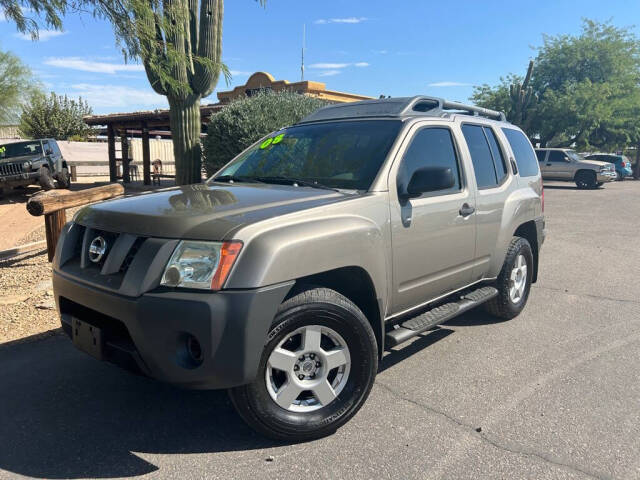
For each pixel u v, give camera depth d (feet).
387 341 11.39
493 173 15.69
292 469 9.02
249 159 14.35
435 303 13.47
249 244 8.67
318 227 9.53
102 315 9.65
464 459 9.37
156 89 30.35
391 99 14.06
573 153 85.30
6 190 51.42
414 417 10.84
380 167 11.46
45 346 14.29
